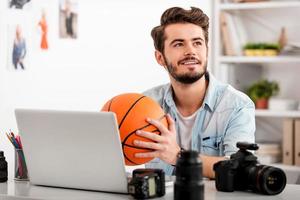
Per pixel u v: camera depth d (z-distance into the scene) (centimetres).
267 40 365
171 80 197
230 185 139
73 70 274
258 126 365
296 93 358
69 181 143
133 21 313
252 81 366
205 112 199
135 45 316
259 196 135
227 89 201
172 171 204
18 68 241
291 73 359
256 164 142
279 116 353
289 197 135
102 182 138
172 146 143
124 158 142
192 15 186
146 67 326
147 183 129
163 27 190
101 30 291
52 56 260
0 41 231
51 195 135
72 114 136
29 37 246
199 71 187
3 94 234
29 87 247
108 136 133
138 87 321
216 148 199
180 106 204
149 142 141
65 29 268
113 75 301
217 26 353
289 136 334
